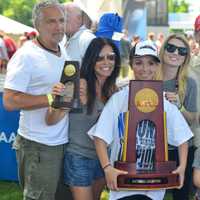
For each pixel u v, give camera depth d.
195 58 4.23
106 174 3.19
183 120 3.38
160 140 3.20
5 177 5.81
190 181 4.23
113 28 5.39
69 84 3.24
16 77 3.36
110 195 3.26
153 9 28.03
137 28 21.08
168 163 3.20
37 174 3.52
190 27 26.78
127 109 3.25
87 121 3.57
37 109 3.44
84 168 3.59
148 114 3.19
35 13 3.44
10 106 3.39
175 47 3.95
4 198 5.38
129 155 3.17
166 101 3.38
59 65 3.47
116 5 7.66
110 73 3.58
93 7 7.48
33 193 3.55
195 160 3.42
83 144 3.58
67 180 3.64
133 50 3.43
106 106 3.31
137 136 3.18
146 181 3.12
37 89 3.44
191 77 4.10
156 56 3.38
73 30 4.80
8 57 10.90
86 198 3.62
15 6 43.28
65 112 3.40
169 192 5.26
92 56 3.53
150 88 3.20
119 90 3.52
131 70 3.58
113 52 3.57
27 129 3.51
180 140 3.34
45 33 3.42
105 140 3.26
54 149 3.53
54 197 3.69
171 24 27.59
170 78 4.05
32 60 3.38
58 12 3.41
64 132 3.58
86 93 3.55
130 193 3.20
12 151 5.70
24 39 11.70
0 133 5.70
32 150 3.51
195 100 4.08
